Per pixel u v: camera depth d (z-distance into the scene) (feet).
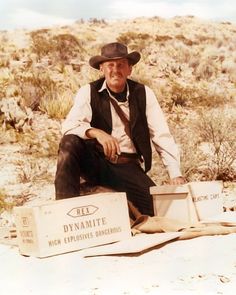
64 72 52.13
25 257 16.78
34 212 16.37
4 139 38.34
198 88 52.90
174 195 19.45
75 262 15.60
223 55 64.18
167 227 18.17
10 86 43.04
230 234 17.34
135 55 19.80
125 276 13.83
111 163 19.80
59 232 16.66
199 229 17.44
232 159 31.45
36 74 49.80
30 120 40.78
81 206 17.10
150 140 20.77
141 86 20.38
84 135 18.88
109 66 19.66
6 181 31.27
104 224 17.44
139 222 18.93
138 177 20.07
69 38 60.34
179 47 63.36
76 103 19.81
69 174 18.63
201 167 31.60
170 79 54.75
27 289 13.62
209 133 33.86
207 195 20.26
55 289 13.35
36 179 31.94
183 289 12.52
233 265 13.99
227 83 55.88
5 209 26.94
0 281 14.51
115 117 19.95
